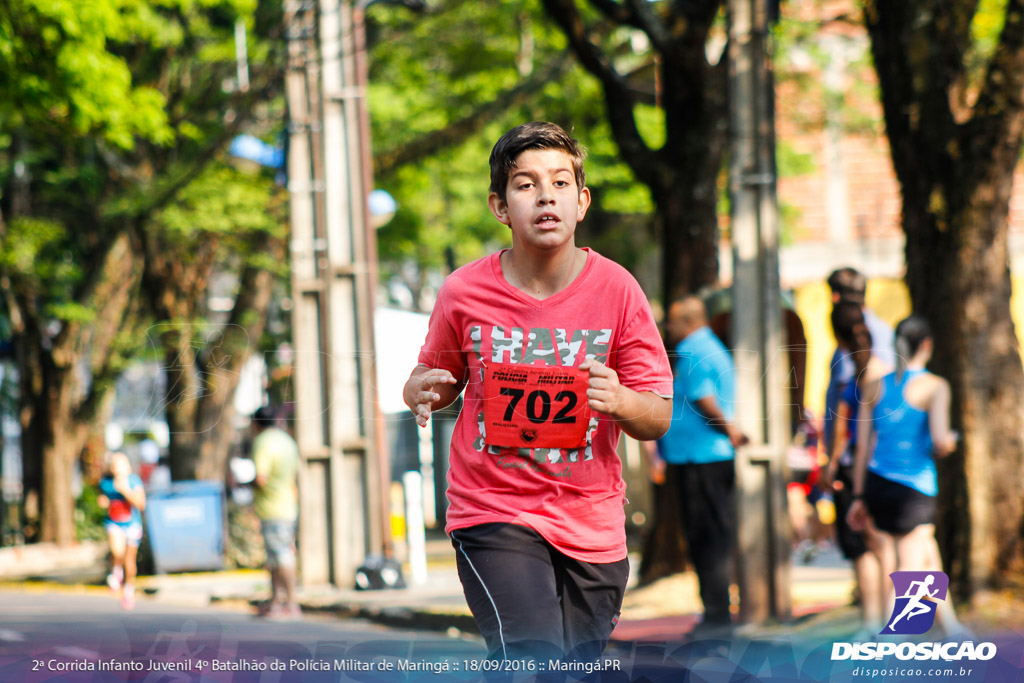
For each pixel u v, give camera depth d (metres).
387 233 55.03
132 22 33.78
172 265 49.78
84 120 29.28
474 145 52.56
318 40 32.38
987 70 21.11
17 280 52.47
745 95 22.81
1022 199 49.22
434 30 45.22
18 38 27.05
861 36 44.53
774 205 22.56
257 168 44.81
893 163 22.09
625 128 28.92
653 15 28.28
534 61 45.72
